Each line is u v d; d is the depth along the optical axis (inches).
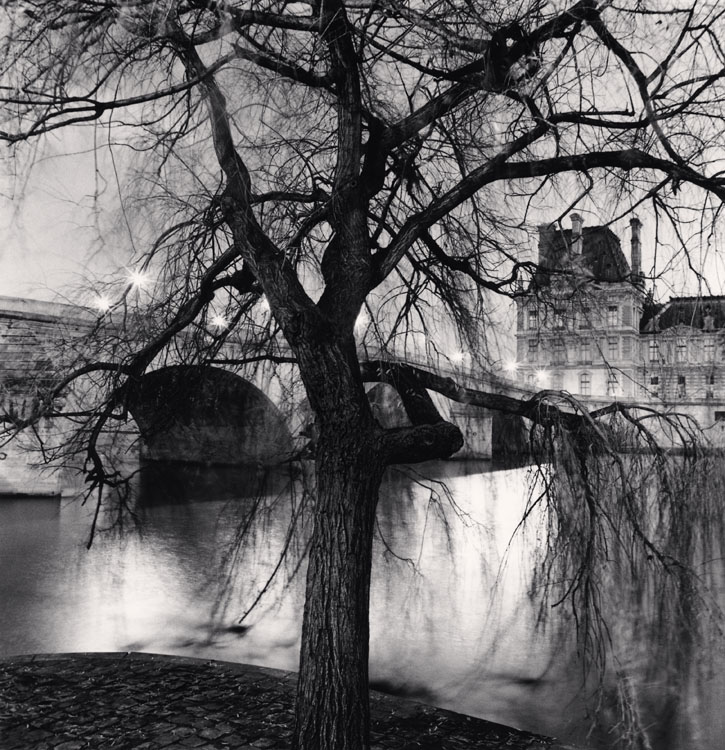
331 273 172.9
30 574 524.4
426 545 480.7
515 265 213.6
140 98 135.4
